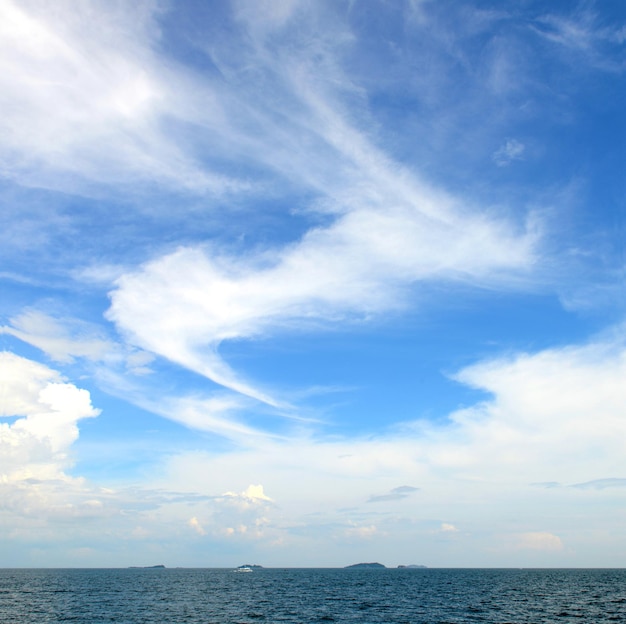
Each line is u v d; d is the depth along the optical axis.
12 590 141.25
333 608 90.62
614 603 99.88
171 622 70.19
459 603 100.31
